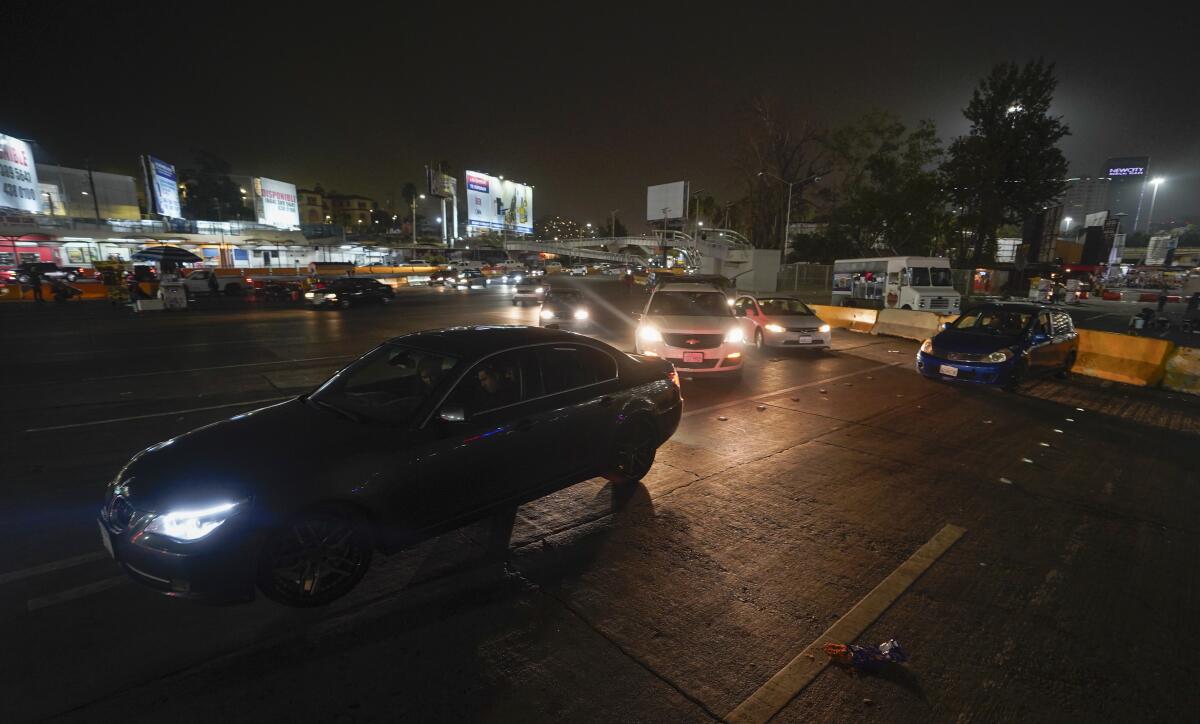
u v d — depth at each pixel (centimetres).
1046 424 755
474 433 381
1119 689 273
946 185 4950
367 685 270
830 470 568
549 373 441
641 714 254
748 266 4738
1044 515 470
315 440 347
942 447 647
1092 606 343
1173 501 503
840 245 5056
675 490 512
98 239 4122
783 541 418
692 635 310
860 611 333
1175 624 326
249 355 1269
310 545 322
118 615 324
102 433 689
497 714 252
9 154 3994
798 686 272
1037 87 4691
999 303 1077
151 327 1819
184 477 311
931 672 283
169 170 5200
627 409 486
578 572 373
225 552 294
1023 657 296
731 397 893
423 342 436
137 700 259
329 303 2566
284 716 250
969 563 391
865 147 4675
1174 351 1012
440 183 10781
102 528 323
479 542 412
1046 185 4772
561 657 291
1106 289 4531
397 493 347
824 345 1322
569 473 448
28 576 365
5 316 2189
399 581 361
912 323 1636
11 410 796
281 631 309
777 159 5569
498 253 7656
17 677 272
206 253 5025
